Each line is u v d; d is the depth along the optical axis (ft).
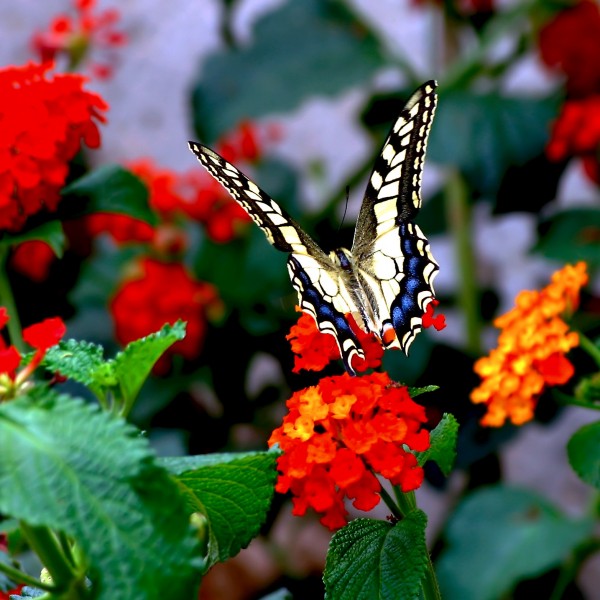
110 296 2.79
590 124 2.75
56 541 1.86
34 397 1.82
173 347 2.69
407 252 2.09
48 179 2.19
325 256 2.11
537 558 2.56
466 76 2.85
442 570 2.61
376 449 1.92
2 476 1.80
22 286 2.54
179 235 2.75
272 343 2.70
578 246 2.80
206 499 1.92
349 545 1.94
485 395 2.15
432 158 2.77
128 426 1.82
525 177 2.81
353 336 2.00
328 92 2.86
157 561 1.80
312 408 1.93
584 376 2.30
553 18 2.85
